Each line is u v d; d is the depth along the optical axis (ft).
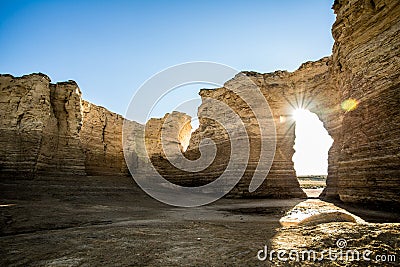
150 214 44.47
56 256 17.24
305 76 90.99
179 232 25.08
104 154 104.32
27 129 73.67
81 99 94.53
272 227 28.27
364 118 47.29
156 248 18.69
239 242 19.67
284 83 95.50
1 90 76.43
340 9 57.41
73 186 66.49
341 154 54.70
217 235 23.18
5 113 74.23
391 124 40.24
